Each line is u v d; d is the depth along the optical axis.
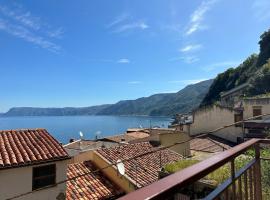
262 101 28.33
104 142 28.34
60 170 12.45
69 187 13.60
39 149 12.65
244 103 29.75
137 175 14.54
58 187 12.27
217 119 31.61
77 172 15.22
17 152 11.92
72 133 128.38
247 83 50.28
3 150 11.84
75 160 19.39
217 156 1.93
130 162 15.98
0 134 13.51
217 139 29.30
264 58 61.47
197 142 27.12
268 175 6.01
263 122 24.11
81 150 22.75
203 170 1.57
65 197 12.47
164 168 10.02
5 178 10.86
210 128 32.12
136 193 1.14
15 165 10.94
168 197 1.24
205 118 32.81
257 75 50.38
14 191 11.01
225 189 2.08
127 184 13.91
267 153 6.38
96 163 16.34
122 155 16.81
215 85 75.25
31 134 14.29
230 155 2.06
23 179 11.27
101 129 141.38
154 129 26.84
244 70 68.06
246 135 24.56
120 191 14.00
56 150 12.85
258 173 2.99
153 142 21.12
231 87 67.94
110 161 15.49
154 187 1.22
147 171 15.27
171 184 1.28
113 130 129.25
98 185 14.24
